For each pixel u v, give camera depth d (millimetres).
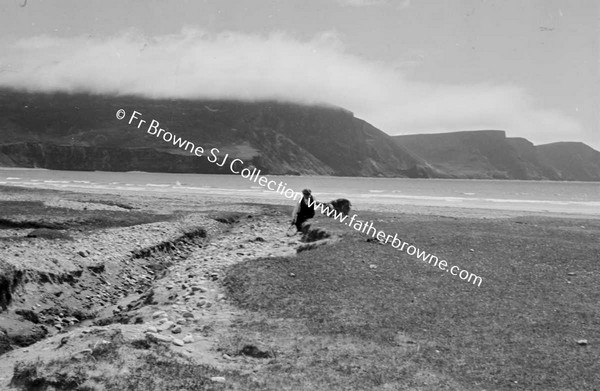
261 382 9641
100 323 15977
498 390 9562
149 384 9016
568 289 16281
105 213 36125
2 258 18438
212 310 14562
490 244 23906
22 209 35375
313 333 12508
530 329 12750
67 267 20078
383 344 11820
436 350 11453
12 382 9398
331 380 9852
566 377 10086
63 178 150750
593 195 121125
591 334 12430
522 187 193750
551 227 32438
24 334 14984
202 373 9766
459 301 15008
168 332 12562
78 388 8836
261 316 13828
